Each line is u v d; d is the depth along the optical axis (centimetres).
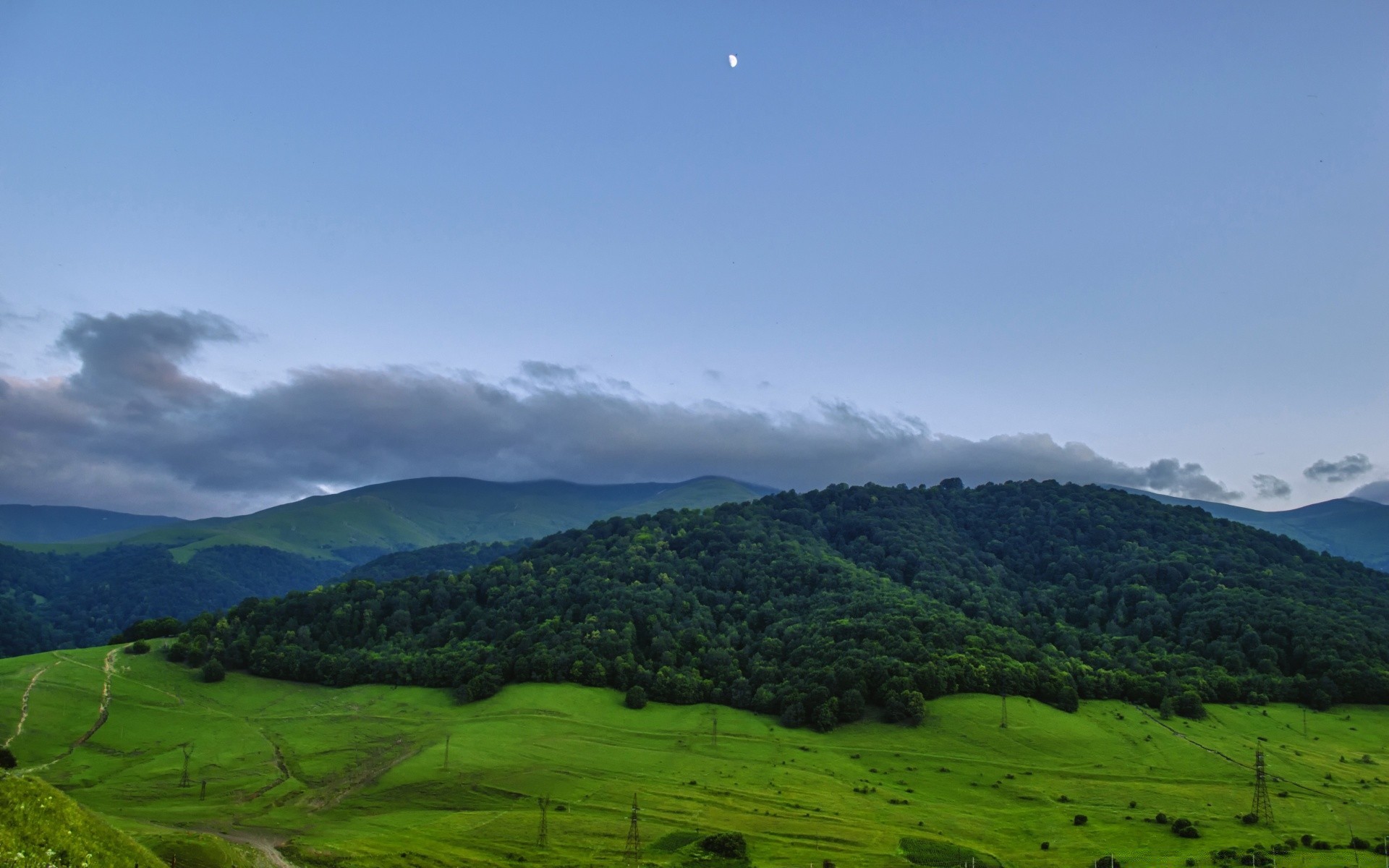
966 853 13350
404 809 16050
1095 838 14100
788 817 15212
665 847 13662
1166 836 14088
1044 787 17162
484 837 14062
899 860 13025
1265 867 12338
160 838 11612
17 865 5684
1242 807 15788
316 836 14038
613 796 16588
